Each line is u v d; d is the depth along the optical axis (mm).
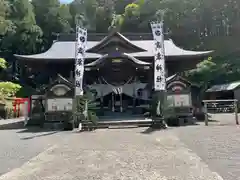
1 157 6152
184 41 41875
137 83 19609
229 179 4051
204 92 27078
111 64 19203
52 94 12992
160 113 12211
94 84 19609
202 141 7539
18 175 4570
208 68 28859
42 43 41625
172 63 20203
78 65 14164
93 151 6566
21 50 36781
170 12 39781
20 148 7352
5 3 32781
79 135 9984
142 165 5039
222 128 10461
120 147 7031
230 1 38250
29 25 35688
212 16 40781
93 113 13109
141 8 43719
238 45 37250
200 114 14844
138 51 21125
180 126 12125
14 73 36594
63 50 21438
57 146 7457
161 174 4414
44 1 42406
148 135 9312
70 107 12852
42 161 5609
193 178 4148
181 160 5348
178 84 13367
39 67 20078
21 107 21203
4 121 16734
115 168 4879
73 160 5629
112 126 12609
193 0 39844
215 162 5113
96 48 21016
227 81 28688
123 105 20609
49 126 12672
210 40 41062
